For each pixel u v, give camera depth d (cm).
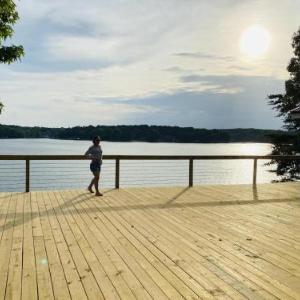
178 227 639
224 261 475
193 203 856
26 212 734
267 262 474
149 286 396
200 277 422
